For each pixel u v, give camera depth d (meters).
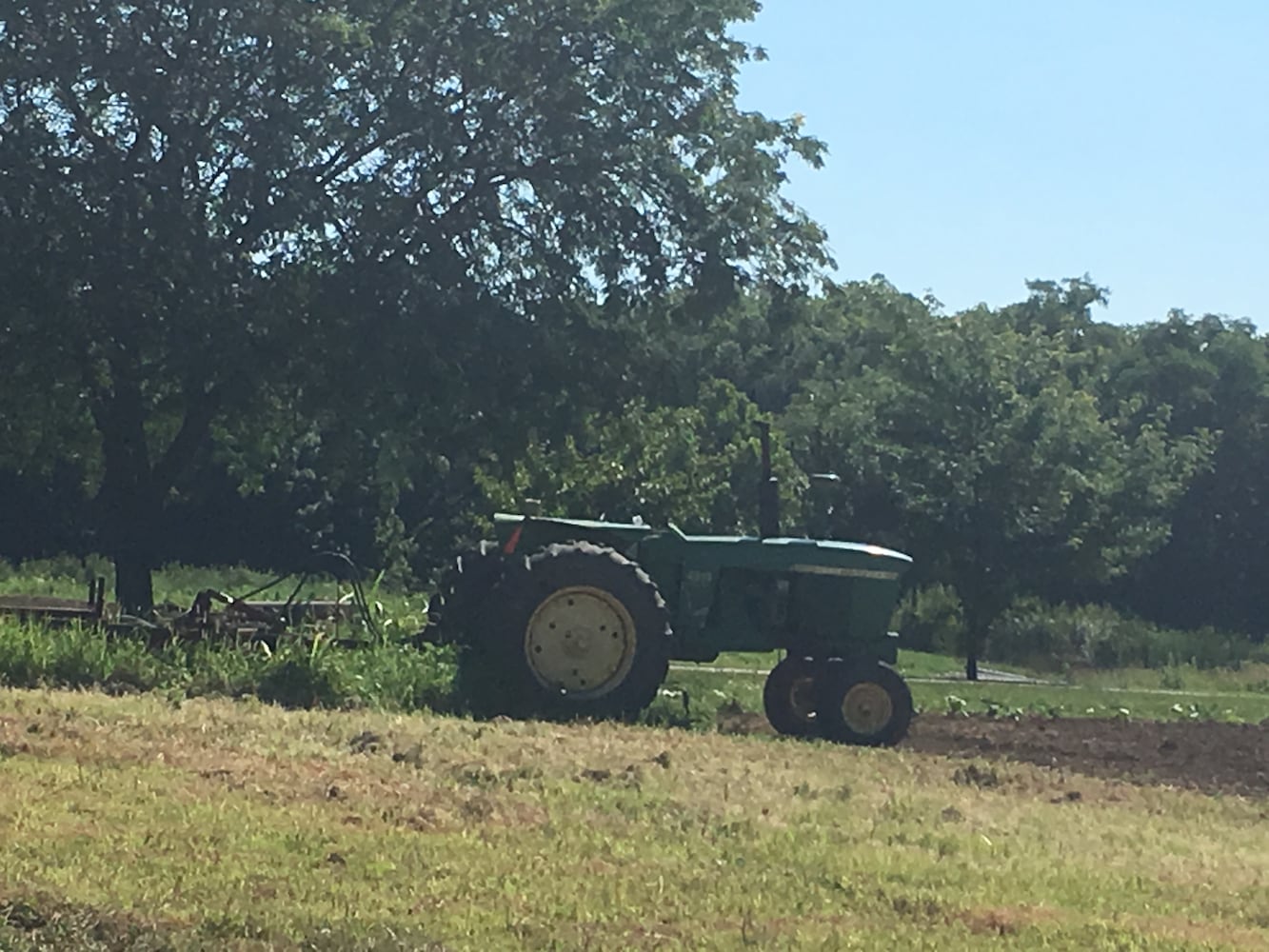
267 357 22.34
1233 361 65.25
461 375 22.25
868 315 62.16
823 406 44.00
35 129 21.86
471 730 12.85
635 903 7.32
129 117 23.14
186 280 21.83
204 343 22.08
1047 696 24.25
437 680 15.62
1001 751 15.93
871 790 11.54
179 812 8.38
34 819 7.96
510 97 23.48
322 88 22.97
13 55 21.62
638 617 15.53
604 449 31.25
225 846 7.70
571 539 16.36
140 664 15.16
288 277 22.33
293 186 22.20
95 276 21.39
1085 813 11.40
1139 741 17.22
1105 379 64.06
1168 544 60.69
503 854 8.06
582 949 6.53
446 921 6.77
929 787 12.02
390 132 23.14
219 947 6.20
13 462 26.86
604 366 23.50
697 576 16.36
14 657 14.74
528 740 12.54
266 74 22.88
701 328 25.02
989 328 38.59
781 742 14.33
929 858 8.98
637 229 23.22
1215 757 16.19
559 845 8.43
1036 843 9.85
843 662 15.94
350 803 9.07
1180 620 61.06
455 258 22.44
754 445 35.34
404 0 23.09
